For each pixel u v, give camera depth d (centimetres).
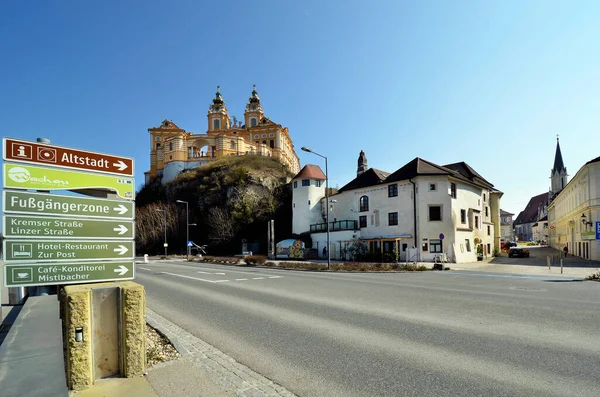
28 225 396
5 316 408
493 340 609
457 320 763
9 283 379
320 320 776
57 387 212
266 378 450
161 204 6762
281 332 679
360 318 791
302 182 4550
